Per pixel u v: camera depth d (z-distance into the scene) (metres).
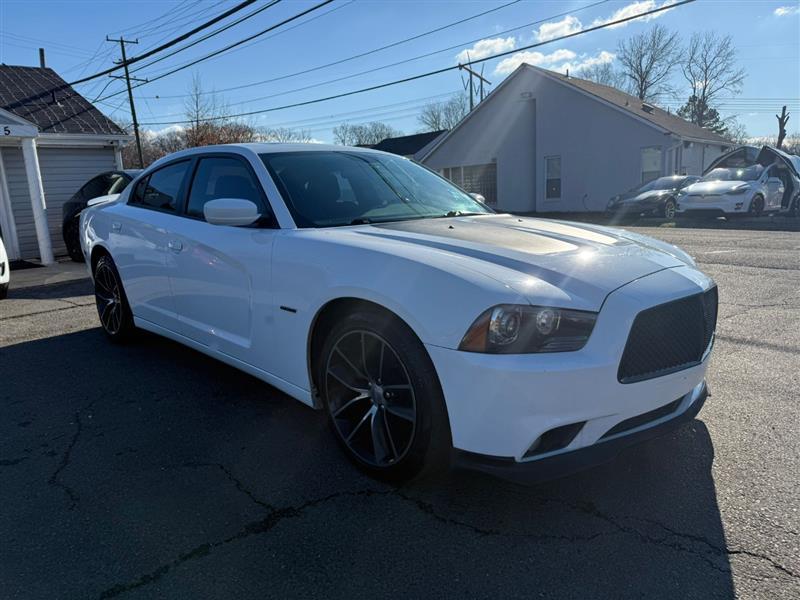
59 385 4.06
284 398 3.76
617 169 22.00
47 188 13.12
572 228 3.18
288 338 2.97
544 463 2.18
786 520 2.31
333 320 2.82
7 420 3.48
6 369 4.43
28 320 6.11
